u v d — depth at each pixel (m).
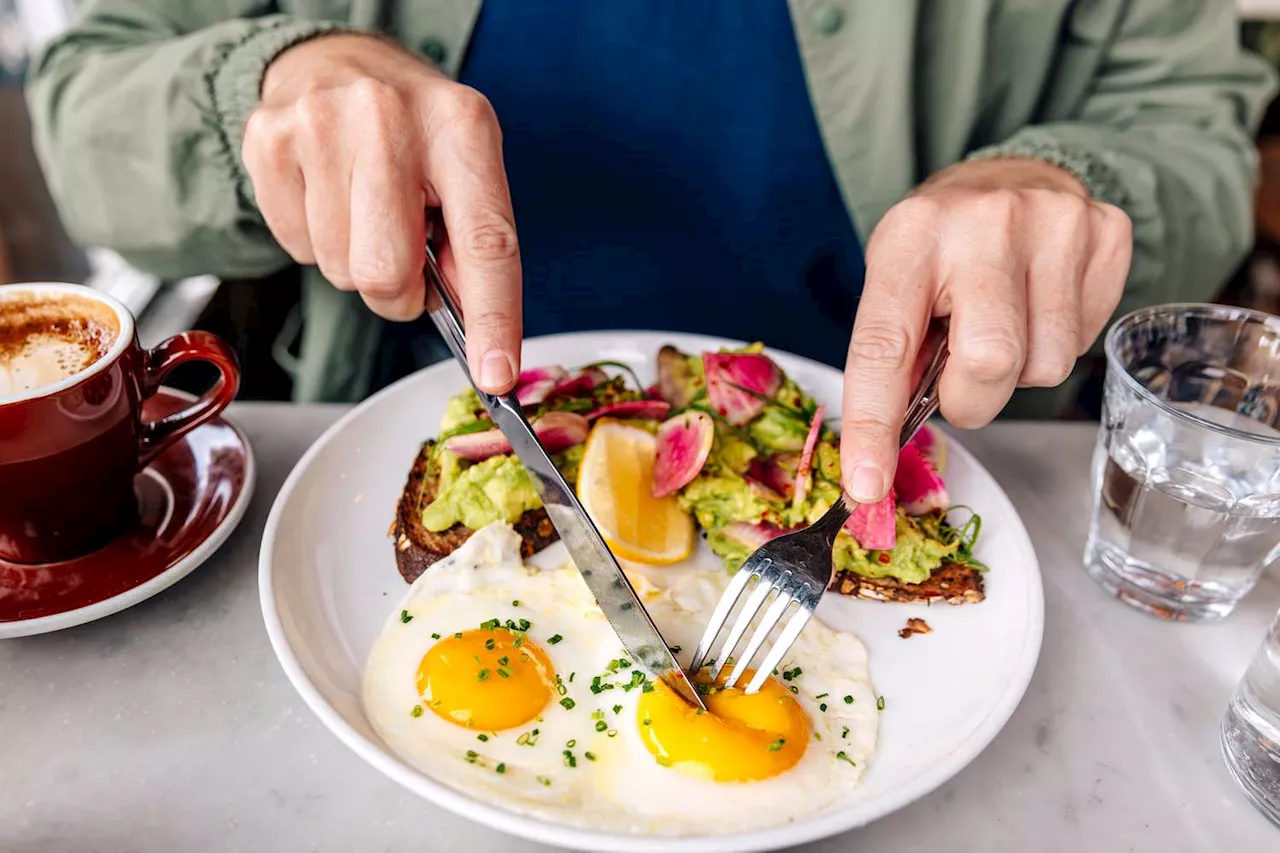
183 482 0.43
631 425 0.46
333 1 0.62
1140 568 0.41
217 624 0.39
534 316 0.70
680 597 0.40
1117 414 0.41
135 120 0.54
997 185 0.49
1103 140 0.61
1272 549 0.39
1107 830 0.34
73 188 0.57
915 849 0.33
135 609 0.40
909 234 0.40
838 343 0.71
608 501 0.42
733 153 0.64
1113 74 0.70
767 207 0.66
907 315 0.38
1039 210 0.42
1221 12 0.67
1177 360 0.44
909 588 0.41
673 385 0.49
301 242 0.45
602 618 0.38
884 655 0.39
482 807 0.30
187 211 0.56
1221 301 1.08
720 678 0.36
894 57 0.60
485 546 0.40
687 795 0.33
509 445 0.43
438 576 0.39
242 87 0.52
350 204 0.40
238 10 0.63
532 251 0.67
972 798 0.35
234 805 0.33
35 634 0.38
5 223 0.94
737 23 0.61
